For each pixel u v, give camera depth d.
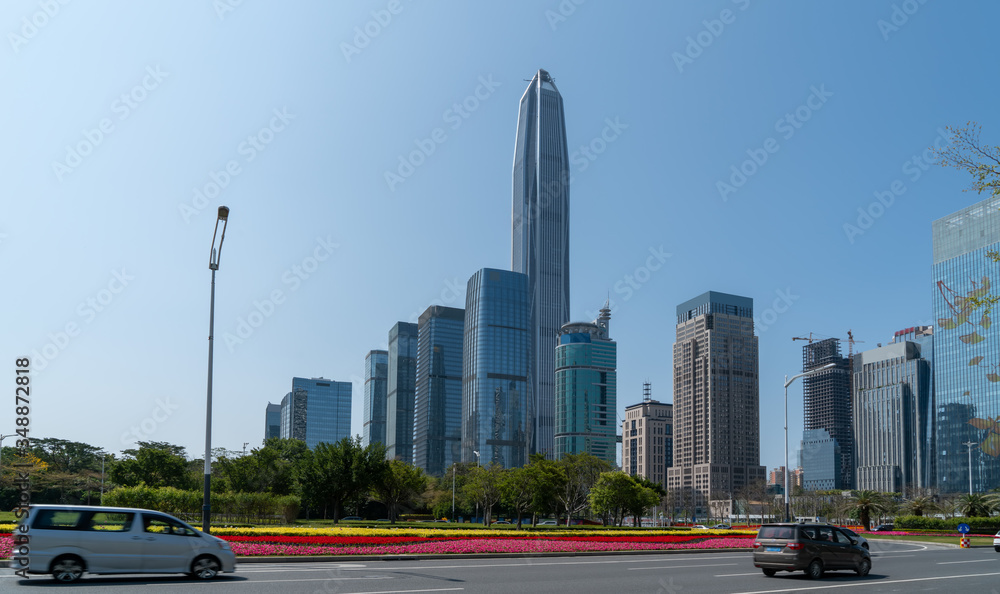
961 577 25.44
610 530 55.56
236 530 36.88
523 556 32.44
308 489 73.50
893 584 22.86
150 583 19.28
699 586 21.41
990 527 77.94
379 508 106.19
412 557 29.58
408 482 83.38
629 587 20.62
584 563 29.00
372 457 75.81
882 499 113.62
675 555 35.59
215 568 20.84
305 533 37.00
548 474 77.19
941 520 81.06
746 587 21.36
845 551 25.80
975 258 190.75
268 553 27.45
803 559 24.67
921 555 38.22
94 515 20.06
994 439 196.88
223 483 91.50
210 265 31.14
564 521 115.81
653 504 100.62
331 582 20.14
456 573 23.62
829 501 161.62
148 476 89.69
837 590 20.95
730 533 52.72
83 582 19.31
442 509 112.56
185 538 20.67
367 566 25.69
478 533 41.75
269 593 17.66
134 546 20.02
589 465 96.19
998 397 195.75
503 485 76.88
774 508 175.88
